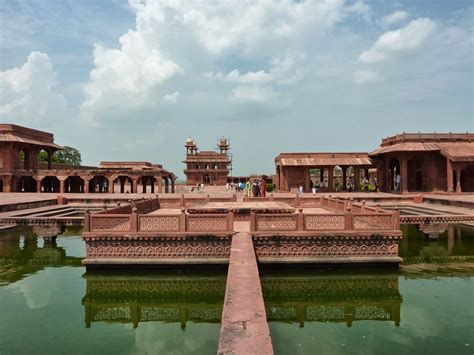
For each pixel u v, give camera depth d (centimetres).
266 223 1061
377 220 1068
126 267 1027
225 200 2011
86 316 764
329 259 1027
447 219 1470
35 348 604
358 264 1029
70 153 9481
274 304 862
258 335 415
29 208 2169
